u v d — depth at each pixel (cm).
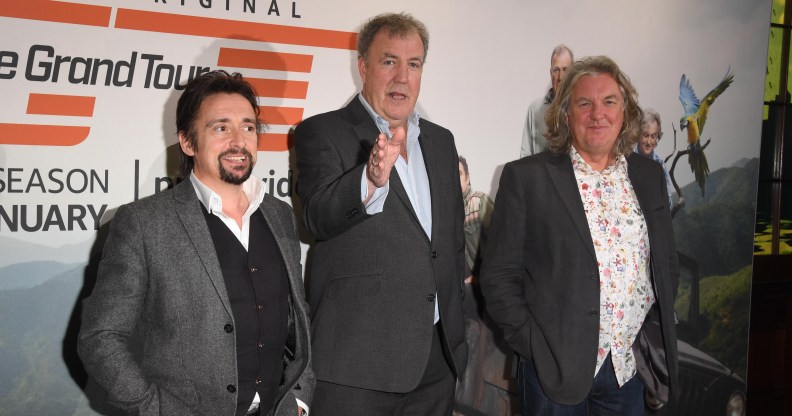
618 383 243
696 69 349
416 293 221
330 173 219
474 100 302
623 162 252
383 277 218
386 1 282
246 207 190
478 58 301
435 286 224
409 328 219
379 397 221
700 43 349
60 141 234
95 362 166
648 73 338
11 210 228
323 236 208
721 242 361
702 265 356
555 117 253
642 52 336
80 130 236
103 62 238
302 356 192
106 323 168
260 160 262
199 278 174
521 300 245
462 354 240
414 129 239
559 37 317
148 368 174
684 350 352
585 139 244
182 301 172
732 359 366
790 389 400
